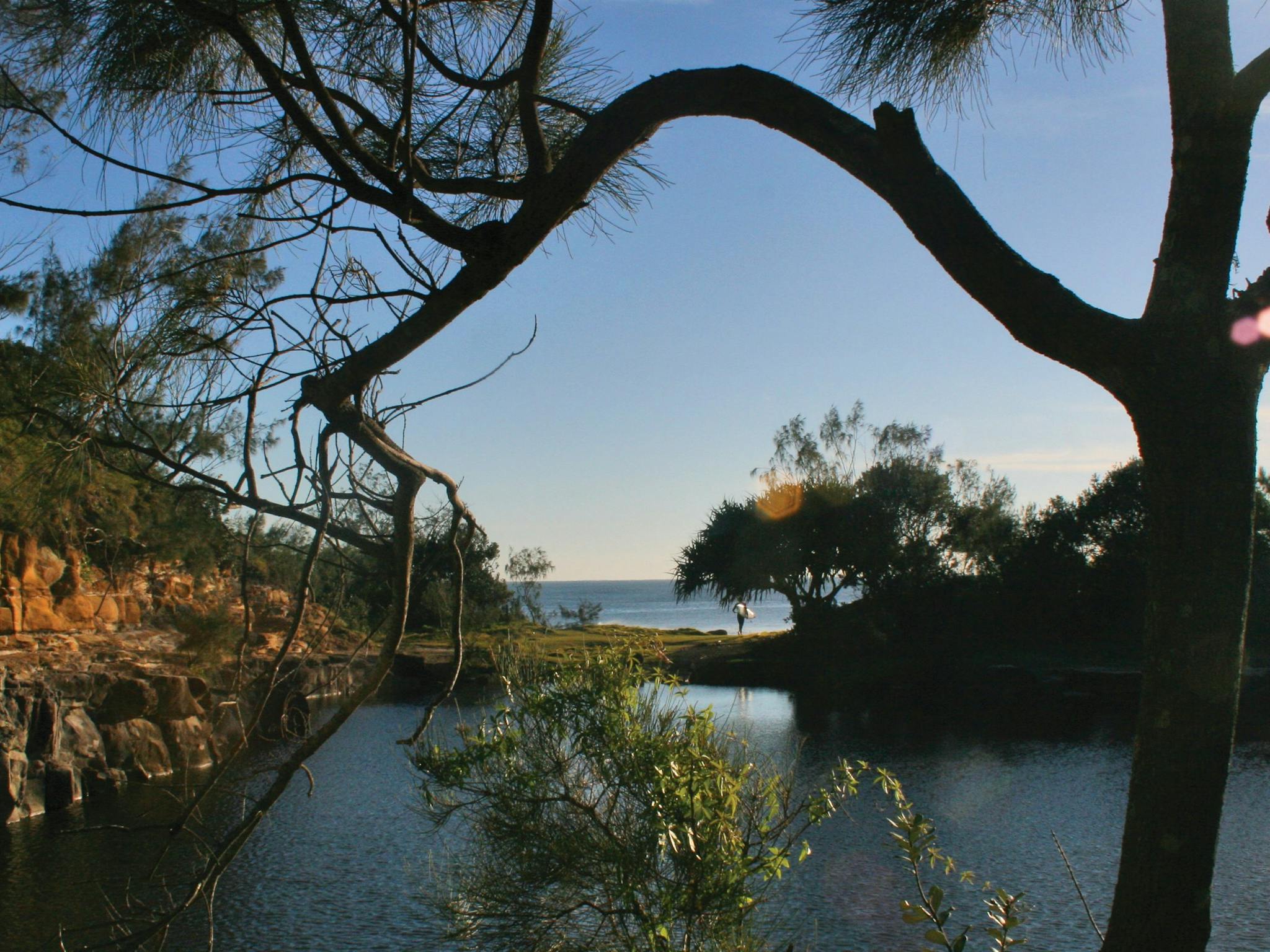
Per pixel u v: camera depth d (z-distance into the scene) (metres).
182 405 2.40
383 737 25.34
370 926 13.23
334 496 2.42
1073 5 3.15
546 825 4.84
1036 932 12.76
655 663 5.30
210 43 2.72
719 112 2.34
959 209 2.09
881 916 12.80
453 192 2.54
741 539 50.03
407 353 2.40
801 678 42.88
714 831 4.40
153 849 16.19
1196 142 2.04
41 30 2.46
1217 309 2.01
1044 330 2.07
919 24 3.00
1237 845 16.75
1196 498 1.97
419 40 2.66
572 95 3.16
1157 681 1.98
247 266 2.59
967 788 21.95
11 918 13.03
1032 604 46.16
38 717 20.08
